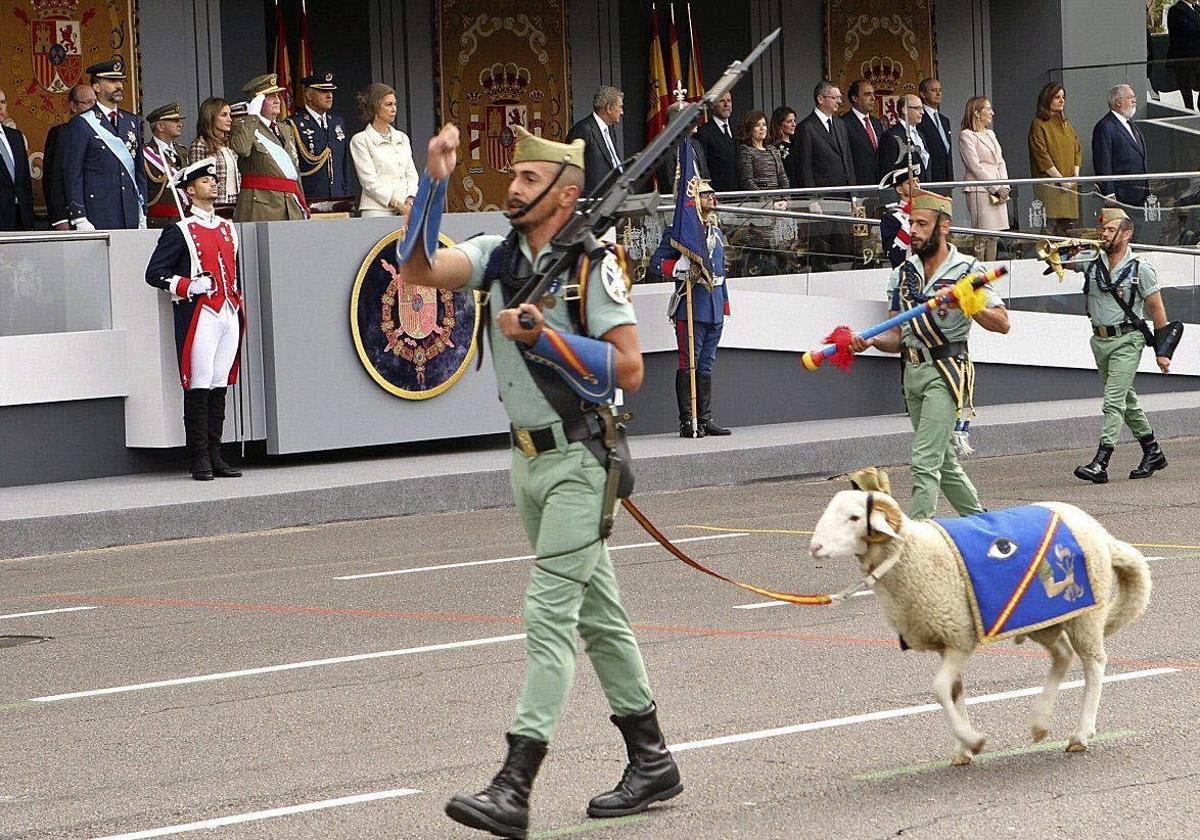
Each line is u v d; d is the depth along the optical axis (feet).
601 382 21.57
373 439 60.08
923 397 38.78
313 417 58.85
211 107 60.23
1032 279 74.74
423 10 86.53
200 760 26.63
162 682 32.22
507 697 29.96
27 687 32.35
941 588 23.58
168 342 56.80
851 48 99.35
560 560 21.71
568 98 90.89
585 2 91.35
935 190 71.87
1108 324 55.62
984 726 26.99
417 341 60.70
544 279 21.47
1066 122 86.63
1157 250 76.79
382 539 50.03
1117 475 58.13
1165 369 55.83
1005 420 67.41
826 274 70.49
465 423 62.08
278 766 26.08
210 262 55.72
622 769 25.26
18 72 74.13
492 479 57.06
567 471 21.77
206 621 38.06
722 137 77.30
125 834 22.93
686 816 22.89
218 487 54.29
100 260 57.16
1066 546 24.36
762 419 69.51
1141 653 31.65
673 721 27.89
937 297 29.60
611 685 23.13
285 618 37.93
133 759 26.86
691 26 90.27
